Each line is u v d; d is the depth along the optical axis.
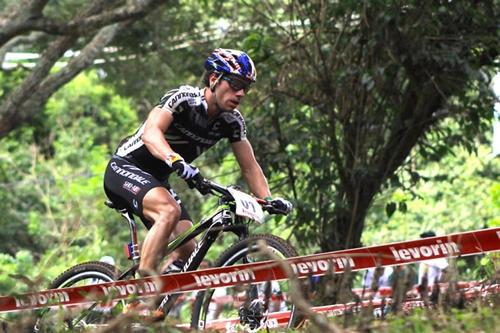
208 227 7.23
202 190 7.06
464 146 13.55
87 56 18.98
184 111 7.43
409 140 13.50
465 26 12.70
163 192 7.29
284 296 6.68
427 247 6.27
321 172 13.69
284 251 6.62
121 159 7.71
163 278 6.83
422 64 12.73
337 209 13.45
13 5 16.22
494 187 16.28
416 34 12.49
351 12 13.05
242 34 16.34
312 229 13.63
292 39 13.56
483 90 12.97
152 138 7.21
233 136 7.77
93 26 16.23
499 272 6.15
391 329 4.86
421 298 5.84
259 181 7.78
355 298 5.08
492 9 12.53
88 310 5.87
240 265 6.64
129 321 4.81
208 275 6.72
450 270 5.56
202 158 14.81
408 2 12.33
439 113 13.30
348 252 6.39
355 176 13.48
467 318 5.02
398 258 6.34
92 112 37.22
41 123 35.47
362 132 13.42
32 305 5.45
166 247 7.12
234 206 7.16
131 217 7.70
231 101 7.39
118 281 6.94
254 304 6.55
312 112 13.55
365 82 12.55
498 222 14.36
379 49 12.98
